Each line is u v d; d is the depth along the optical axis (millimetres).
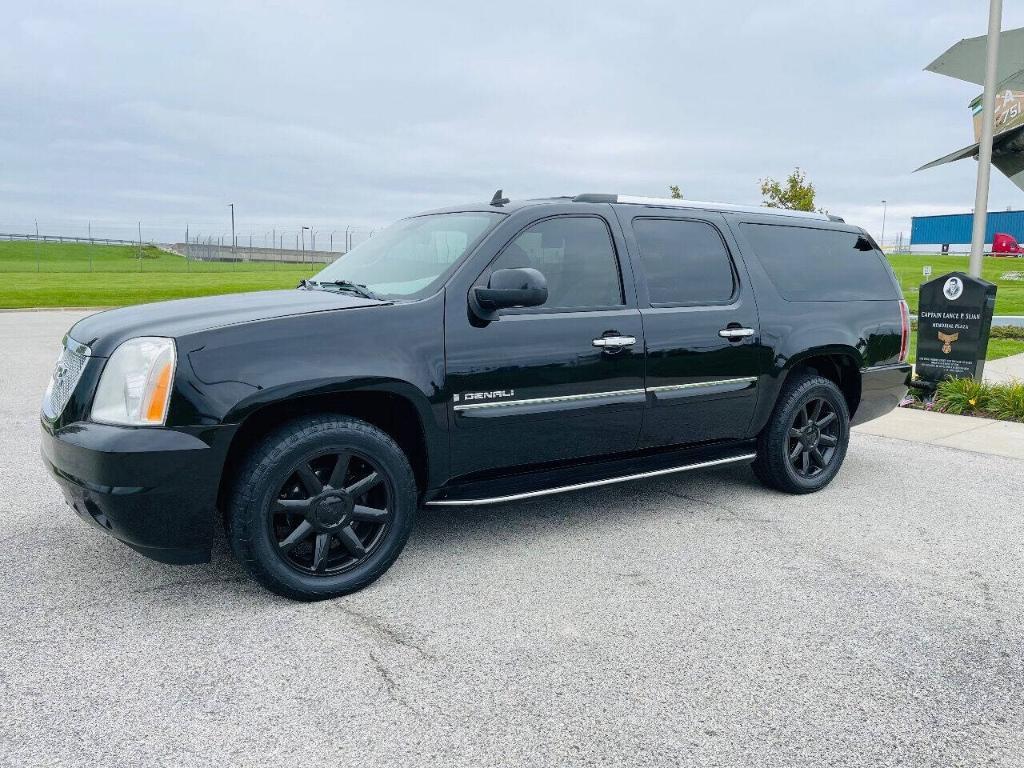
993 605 3486
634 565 3926
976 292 8117
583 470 4277
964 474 5730
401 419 3777
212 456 3172
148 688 2762
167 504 3156
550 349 3943
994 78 8914
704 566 3918
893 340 5473
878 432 7156
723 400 4629
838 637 3172
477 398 3750
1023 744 2471
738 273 4789
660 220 4582
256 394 3221
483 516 4707
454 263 3848
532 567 3895
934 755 2410
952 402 8141
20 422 7082
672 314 4402
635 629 3229
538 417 3938
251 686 2779
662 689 2773
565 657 2996
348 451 3457
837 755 2406
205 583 3668
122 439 3074
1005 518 4707
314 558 3453
